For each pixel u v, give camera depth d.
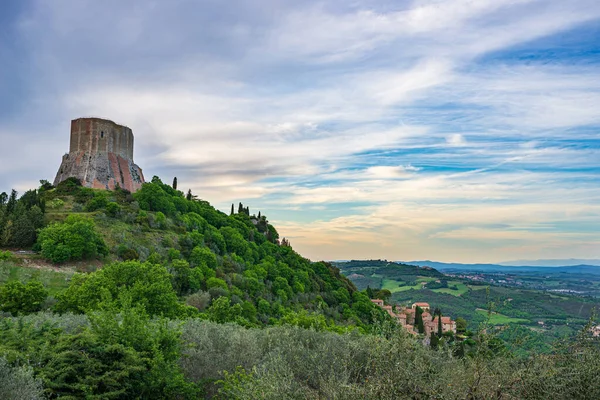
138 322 10.43
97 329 10.02
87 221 49.81
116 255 47.41
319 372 8.75
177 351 10.38
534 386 6.63
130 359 9.23
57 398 7.98
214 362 10.59
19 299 23.09
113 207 59.69
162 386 9.43
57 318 13.70
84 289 22.72
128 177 93.62
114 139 95.00
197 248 55.50
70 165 89.31
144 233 56.97
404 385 6.52
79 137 92.25
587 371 6.46
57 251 41.31
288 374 7.94
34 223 49.16
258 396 7.04
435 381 6.71
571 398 6.51
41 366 8.82
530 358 6.89
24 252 43.62
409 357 7.02
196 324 14.29
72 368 8.73
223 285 47.94
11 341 9.77
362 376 8.15
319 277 84.31
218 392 9.65
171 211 70.75
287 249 87.94
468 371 7.16
